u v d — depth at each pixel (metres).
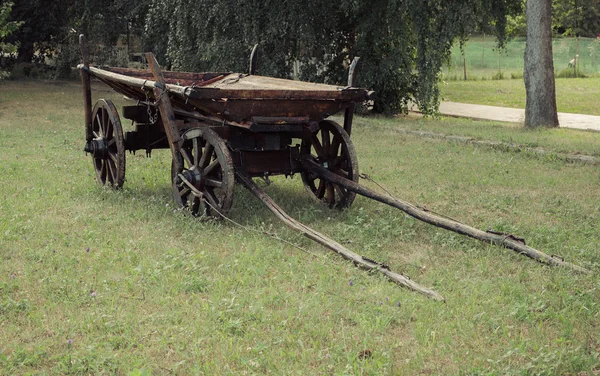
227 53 18.50
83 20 27.78
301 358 4.38
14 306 5.09
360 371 4.16
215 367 4.23
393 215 7.99
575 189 9.76
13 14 28.88
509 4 18.72
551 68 16.97
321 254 6.45
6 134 14.12
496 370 4.18
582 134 15.40
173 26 20.11
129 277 5.75
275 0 18.34
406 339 4.71
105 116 9.23
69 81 28.50
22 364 4.24
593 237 7.14
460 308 5.12
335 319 5.00
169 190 9.26
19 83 26.91
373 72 19.19
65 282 5.54
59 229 7.21
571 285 5.64
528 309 5.09
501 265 6.21
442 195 9.19
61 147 12.66
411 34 19.61
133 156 11.92
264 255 6.37
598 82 30.88
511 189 9.75
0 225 7.16
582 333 4.75
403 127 16.02
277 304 5.25
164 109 7.81
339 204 8.33
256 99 7.44
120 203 8.38
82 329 4.73
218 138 7.44
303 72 20.14
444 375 4.19
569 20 53.94
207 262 6.17
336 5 19.20
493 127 16.48
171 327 4.79
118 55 28.17
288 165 8.25
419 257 6.52
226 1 17.97
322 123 8.62
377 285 5.61
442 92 27.39
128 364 4.26
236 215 7.95
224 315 4.98
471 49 42.47
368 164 11.49
